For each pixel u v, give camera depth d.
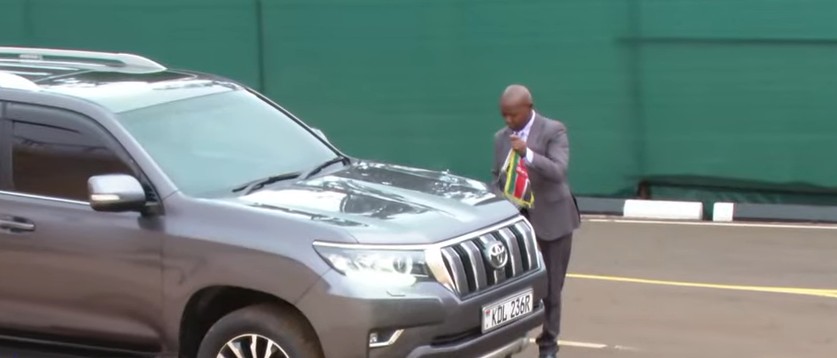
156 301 6.09
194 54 13.84
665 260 10.45
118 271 6.16
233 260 5.85
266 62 13.57
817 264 10.15
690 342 8.12
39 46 14.32
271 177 6.57
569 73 12.40
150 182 6.21
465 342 5.84
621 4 12.12
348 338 5.62
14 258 6.43
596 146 12.41
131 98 6.73
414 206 6.17
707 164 12.07
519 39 12.54
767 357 7.77
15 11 14.38
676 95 12.07
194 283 5.95
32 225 6.36
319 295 5.65
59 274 6.32
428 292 5.70
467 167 12.93
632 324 8.59
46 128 6.52
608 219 12.16
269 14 13.49
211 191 6.27
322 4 13.28
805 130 11.70
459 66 12.82
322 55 13.36
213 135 6.77
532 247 6.48
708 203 12.16
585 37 12.30
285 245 5.76
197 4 13.76
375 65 13.15
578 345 8.11
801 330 8.34
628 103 12.23
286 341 5.79
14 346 6.66
